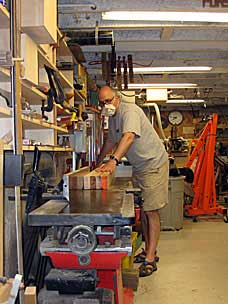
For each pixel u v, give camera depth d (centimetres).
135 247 385
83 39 362
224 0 316
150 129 357
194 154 664
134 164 364
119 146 303
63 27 360
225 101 1005
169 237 516
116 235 167
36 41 216
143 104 731
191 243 483
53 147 277
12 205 191
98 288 197
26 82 203
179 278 357
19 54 154
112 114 347
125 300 285
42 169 278
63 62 353
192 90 845
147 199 360
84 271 190
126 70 490
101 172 265
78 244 158
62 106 294
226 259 415
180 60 540
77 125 381
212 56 531
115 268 177
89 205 181
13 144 152
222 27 371
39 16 192
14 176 151
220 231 551
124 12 316
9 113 181
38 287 203
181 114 1133
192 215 638
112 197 210
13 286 137
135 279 315
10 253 190
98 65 541
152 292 323
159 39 420
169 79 679
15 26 152
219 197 884
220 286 337
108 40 367
